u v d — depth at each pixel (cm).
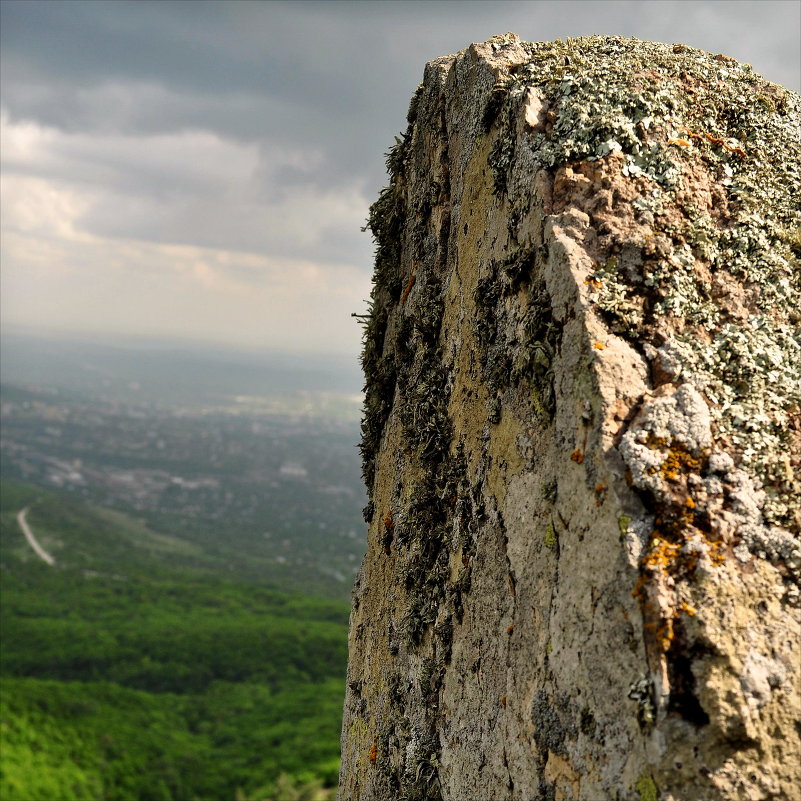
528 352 398
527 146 441
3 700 5941
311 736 6562
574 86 449
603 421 346
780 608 309
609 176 411
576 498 355
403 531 542
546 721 352
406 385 585
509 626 399
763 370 377
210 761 6112
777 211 437
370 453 667
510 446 422
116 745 5850
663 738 293
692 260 398
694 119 461
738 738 288
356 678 612
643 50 520
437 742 461
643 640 307
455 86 559
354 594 670
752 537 322
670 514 326
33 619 10838
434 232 575
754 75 514
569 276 383
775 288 405
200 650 9400
